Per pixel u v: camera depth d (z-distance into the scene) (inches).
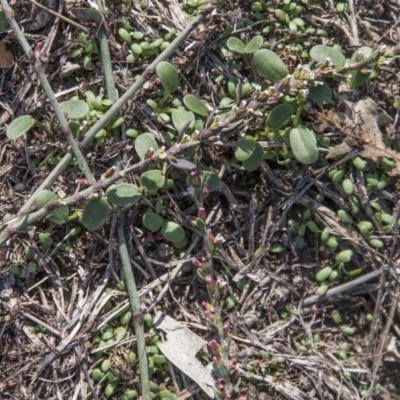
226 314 14.8
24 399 14.4
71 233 14.6
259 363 14.7
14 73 14.9
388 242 15.0
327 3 15.2
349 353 15.0
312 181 14.9
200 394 14.6
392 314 14.9
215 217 14.8
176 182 14.7
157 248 14.8
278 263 15.0
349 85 14.8
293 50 14.8
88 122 14.5
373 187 15.0
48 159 14.6
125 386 14.6
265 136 14.6
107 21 14.8
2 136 14.9
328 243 14.8
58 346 14.4
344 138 14.8
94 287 14.7
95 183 13.7
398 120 15.1
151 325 14.6
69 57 14.8
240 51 14.6
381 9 15.5
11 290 14.6
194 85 14.9
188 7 15.0
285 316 15.0
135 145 14.1
